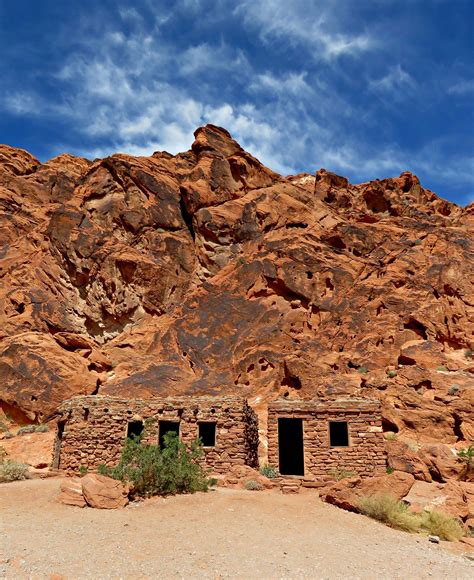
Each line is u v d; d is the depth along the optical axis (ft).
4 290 148.77
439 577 39.06
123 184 174.50
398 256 152.87
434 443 91.81
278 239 156.97
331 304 139.33
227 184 177.99
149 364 128.67
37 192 205.26
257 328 135.13
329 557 41.16
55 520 47.91
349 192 197.26
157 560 37.76
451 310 133.08
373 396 103.65
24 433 108.99
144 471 59.67
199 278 159.43
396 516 55.67
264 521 50.90
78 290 154.40
